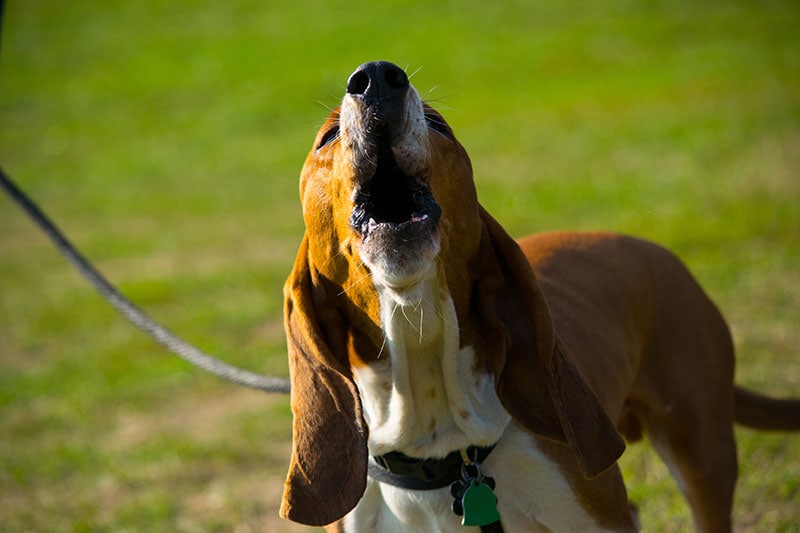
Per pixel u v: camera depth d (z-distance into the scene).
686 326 6.87
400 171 5.02
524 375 5.39
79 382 13.18
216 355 12.93
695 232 14.52
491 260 5.39
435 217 4.91
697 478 6.86
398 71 4.86
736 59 27.33
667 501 7.83
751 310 11.28
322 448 5.26
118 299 7.95
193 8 43.22
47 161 27.55
